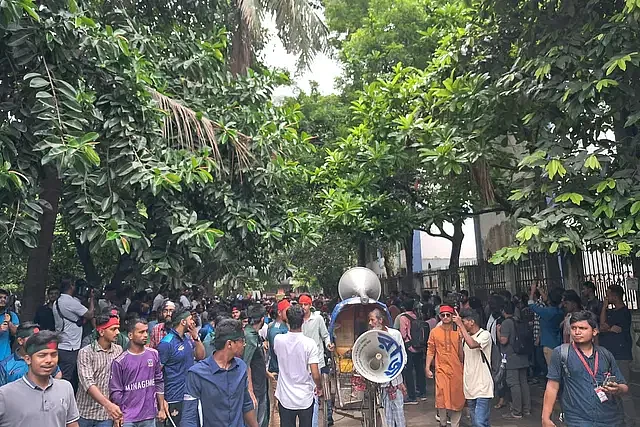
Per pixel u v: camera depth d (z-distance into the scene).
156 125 7.79
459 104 8.84
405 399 10.47
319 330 8.27
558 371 4.68
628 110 6.77
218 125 8.82
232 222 8.69
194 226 7.70
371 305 8.03
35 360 3.85
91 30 6.90
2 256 6.42
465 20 10.88
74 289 7.88
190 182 7.38
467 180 11.34
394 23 15.87
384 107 11.75
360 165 12.17
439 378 7.35
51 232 9.67
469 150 9.12
